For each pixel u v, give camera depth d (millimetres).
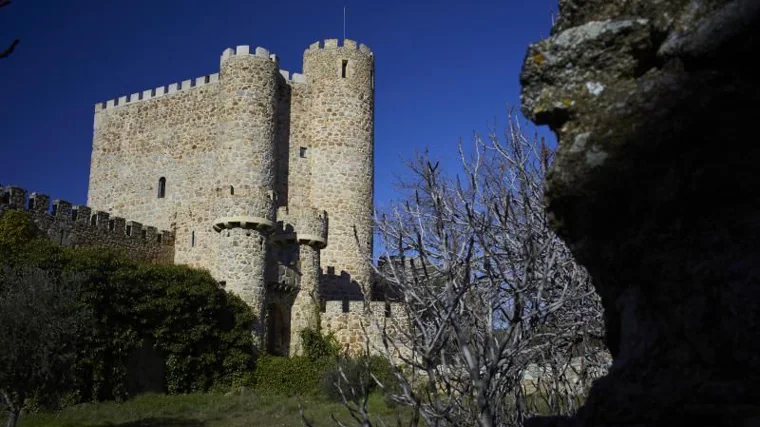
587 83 3607
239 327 32594
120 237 37406
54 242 31141
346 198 41156
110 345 27719
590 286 6660
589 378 7113
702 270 3098
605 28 3598
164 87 43688
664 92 3303
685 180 3215
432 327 4926
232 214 34375
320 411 23969
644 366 3248
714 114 3180
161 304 29672
